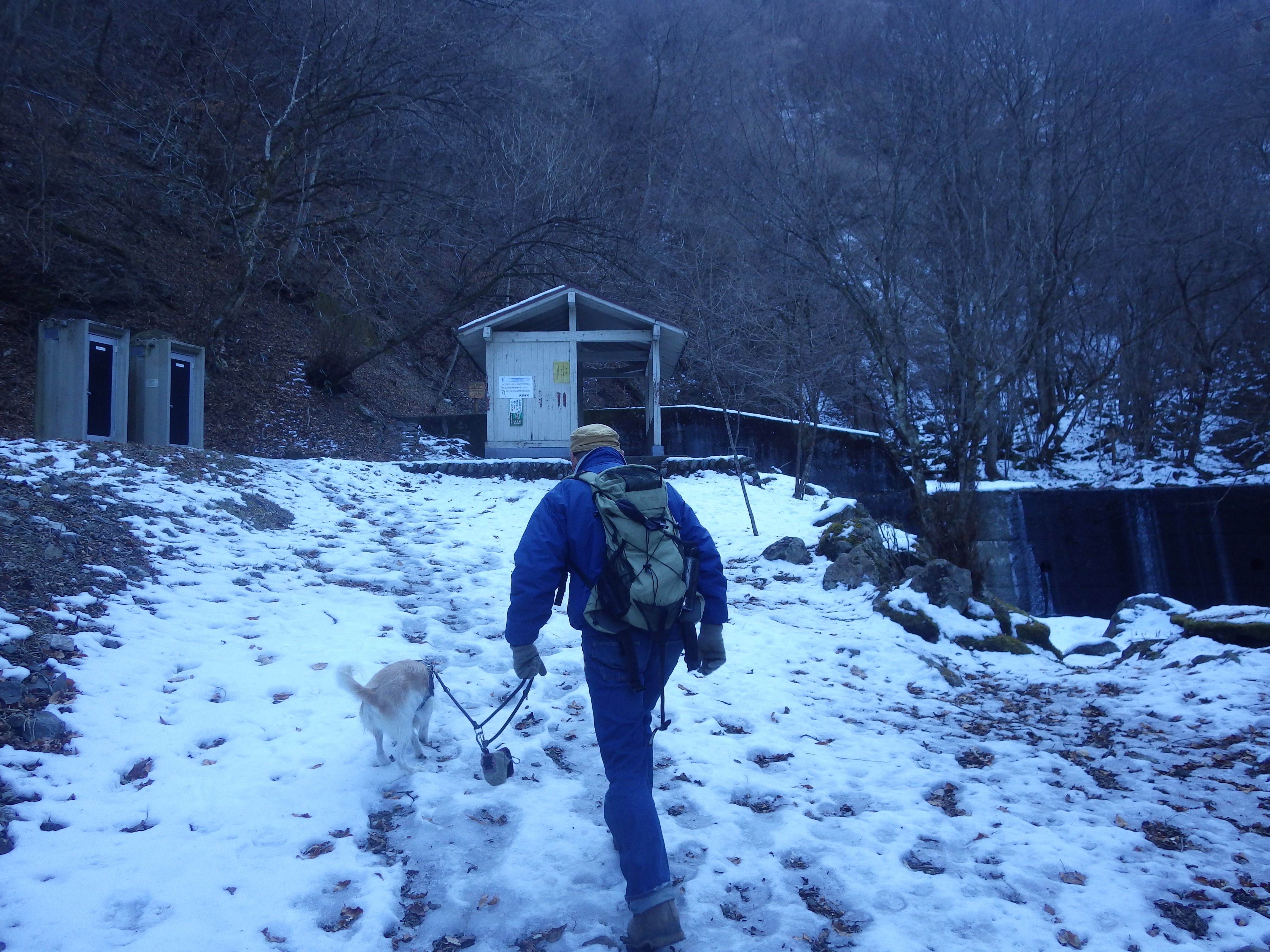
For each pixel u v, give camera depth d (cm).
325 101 1578
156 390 1032
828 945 278
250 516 880
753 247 1789
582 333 1545
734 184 1552
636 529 285
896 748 466
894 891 308
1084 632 965
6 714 393
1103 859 336
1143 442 2239
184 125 1819
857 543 948
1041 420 2403
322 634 588
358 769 393
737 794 393
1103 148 1828
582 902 296
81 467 798
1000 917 292
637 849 260
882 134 1464
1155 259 2031
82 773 365
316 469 1209
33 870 292
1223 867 332
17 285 1292
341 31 1638
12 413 1082
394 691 388
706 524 1166
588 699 502
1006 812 382
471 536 1007
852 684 596
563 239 2180
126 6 1767
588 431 332
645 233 2330
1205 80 2145
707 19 2892
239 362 1608
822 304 1716
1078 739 502
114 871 297
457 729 450
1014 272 1379
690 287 1902
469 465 1414
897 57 1659
